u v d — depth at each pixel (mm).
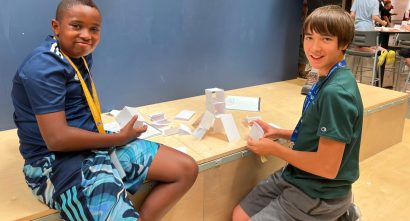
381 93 2336
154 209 1178
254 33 2516
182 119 1881
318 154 1202
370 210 1687
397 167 2096
